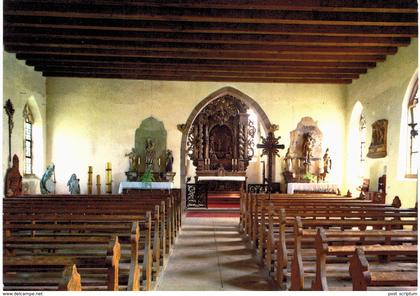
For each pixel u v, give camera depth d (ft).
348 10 27.37
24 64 42.47
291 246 20.61
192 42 35.06
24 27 32.55
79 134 49.88
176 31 31.65
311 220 17.72
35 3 27.63
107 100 50.26
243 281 19.81
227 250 26.61
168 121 50.70
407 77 35.55
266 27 31.48
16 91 40.57
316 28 31.68
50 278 12.84
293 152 51.08
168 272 21.33
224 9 28.81
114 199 28.91
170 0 26.40
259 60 40.83
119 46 35.83
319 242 11.83
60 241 13.17
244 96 51.24
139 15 28.45
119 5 28.27
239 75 46.75
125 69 45.88
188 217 42.45
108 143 50.14
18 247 13.69
